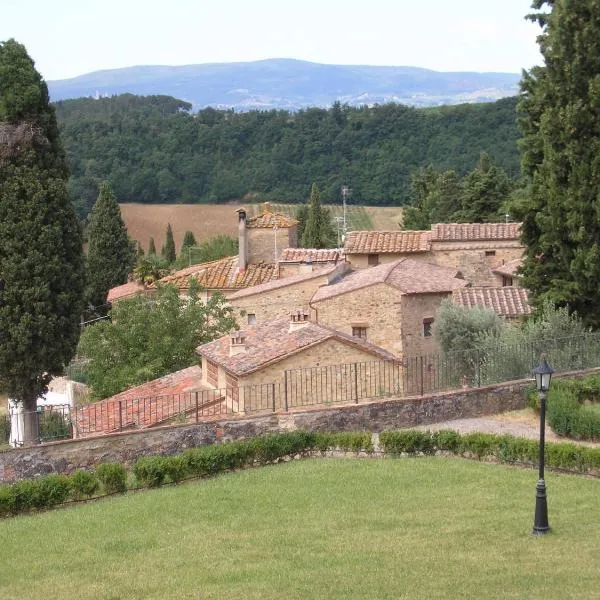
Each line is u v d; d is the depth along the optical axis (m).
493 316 44.66
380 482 26.02
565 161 43.00
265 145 156.38
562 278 44.22
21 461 28.42
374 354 37.38
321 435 30.06
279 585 18.36
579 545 20.02
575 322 41.06
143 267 86.62
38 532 23.56
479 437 28.45
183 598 18.03
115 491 27.34
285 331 39.16
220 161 156.25
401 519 22.53
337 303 49.06
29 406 47.09
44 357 46.50
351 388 37.06
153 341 54.50
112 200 100.94
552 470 26.66
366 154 150.00
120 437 29.72
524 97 45.84
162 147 157.12
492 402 34.53
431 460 28.34
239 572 19.36
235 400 35.84
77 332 47.88
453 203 115.88
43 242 46.25
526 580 17.94
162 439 30.25
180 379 44.38
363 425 32.25
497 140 142.25
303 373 36.28
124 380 52.38
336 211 141.88
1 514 25.75
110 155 154.00
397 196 145.62
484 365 37.12
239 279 70.12
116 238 100.81
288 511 23.83
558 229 43.22
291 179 151.50
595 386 34.12
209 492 26.11
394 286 48.41
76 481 26.69
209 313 57.59
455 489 25.00
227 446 28.81
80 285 47.97
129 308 56.66
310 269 61.31
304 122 155.50
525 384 35.31
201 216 149.12
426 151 146.62
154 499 25.91
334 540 21.20
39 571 20.52
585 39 42.47
